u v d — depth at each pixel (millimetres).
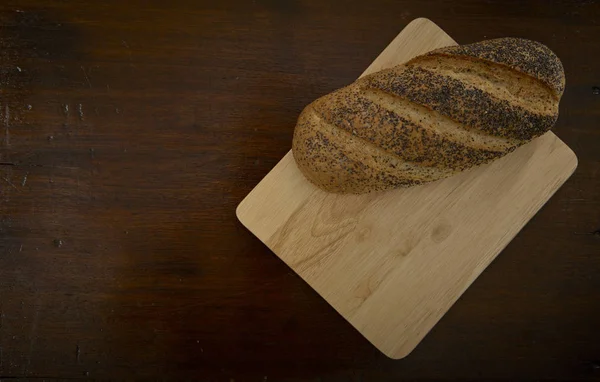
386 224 650
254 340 688
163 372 686
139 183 685
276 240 647
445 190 650
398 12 702
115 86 688
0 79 683
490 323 691
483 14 702
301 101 694
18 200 680
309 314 689
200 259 686
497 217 649
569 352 691
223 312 686
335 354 690
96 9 690
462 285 648
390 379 690
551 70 583
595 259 694
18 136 682
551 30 702
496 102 573
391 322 649
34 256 680
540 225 695
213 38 694
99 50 690
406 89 577
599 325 693
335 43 698
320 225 649
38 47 686
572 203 696
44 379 679
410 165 591
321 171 602
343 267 650
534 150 649
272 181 647
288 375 688
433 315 649
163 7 693
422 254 649
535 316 692
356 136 587
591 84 699
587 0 703
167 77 690
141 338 685
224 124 690
